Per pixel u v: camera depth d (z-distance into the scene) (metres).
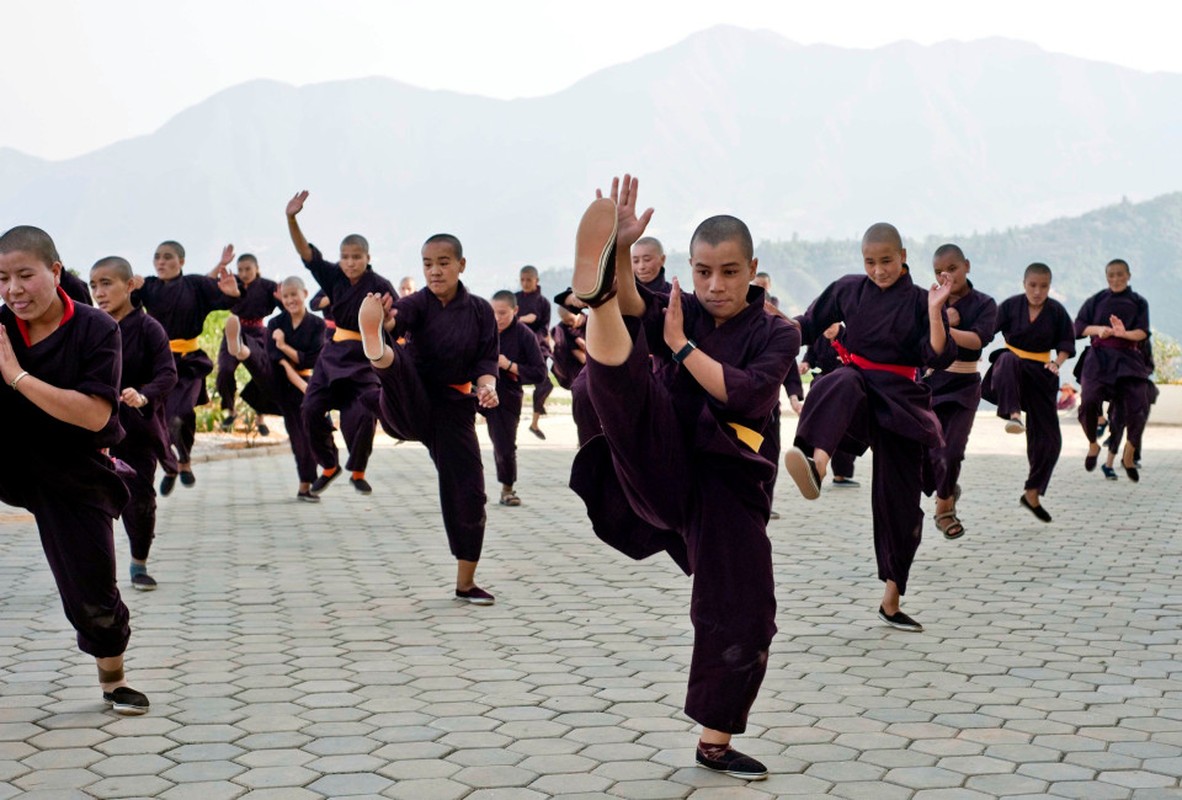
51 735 4.80
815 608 7.38
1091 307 14.20
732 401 4.37
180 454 12.21
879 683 5.70
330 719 5.05
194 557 8.87
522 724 5.02
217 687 5.51
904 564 6.80
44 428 4.93
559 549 9.41
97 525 5.00
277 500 12.11
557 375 14.61
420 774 4.42
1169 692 5.61
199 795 4.18
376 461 16.28
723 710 4.43
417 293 7.49
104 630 5.02
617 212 3.96
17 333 4.91
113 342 4.96
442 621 6.91
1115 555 9.39
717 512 4.51
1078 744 4.84
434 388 7.40
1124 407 14.34
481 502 7.43
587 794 4.25
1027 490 10.77
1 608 7.11
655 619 7.01
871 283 6.98
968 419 9.34
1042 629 6.87
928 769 4.53
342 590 7.76
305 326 12.89
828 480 14.70
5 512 10.76
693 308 4.76
